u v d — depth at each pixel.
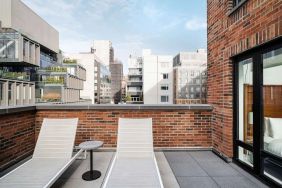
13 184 3.29
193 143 6.22
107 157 5.58
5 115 4.73
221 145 5.59
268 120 4.27
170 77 72.12
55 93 46.34
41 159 4.45
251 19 4.27
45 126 4.96
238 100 5.15
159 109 6.14
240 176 4.41
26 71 46.25
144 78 71.81
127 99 75.75
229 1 5.17
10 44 38.59
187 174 4.51
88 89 76.69
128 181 3.44
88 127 6.14
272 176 4.01
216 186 3.96
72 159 4.43
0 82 32.59
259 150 4.26
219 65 5.74
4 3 42.81
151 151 4.82
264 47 4.09
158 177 3.60
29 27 50.03
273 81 4.27
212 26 6.21
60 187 3.91
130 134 5.01
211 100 6.25
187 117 6.20
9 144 4.88
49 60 56.06
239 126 5.13
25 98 39.47
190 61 75.12
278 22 3.49
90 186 3.95
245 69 4.96
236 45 4.84
